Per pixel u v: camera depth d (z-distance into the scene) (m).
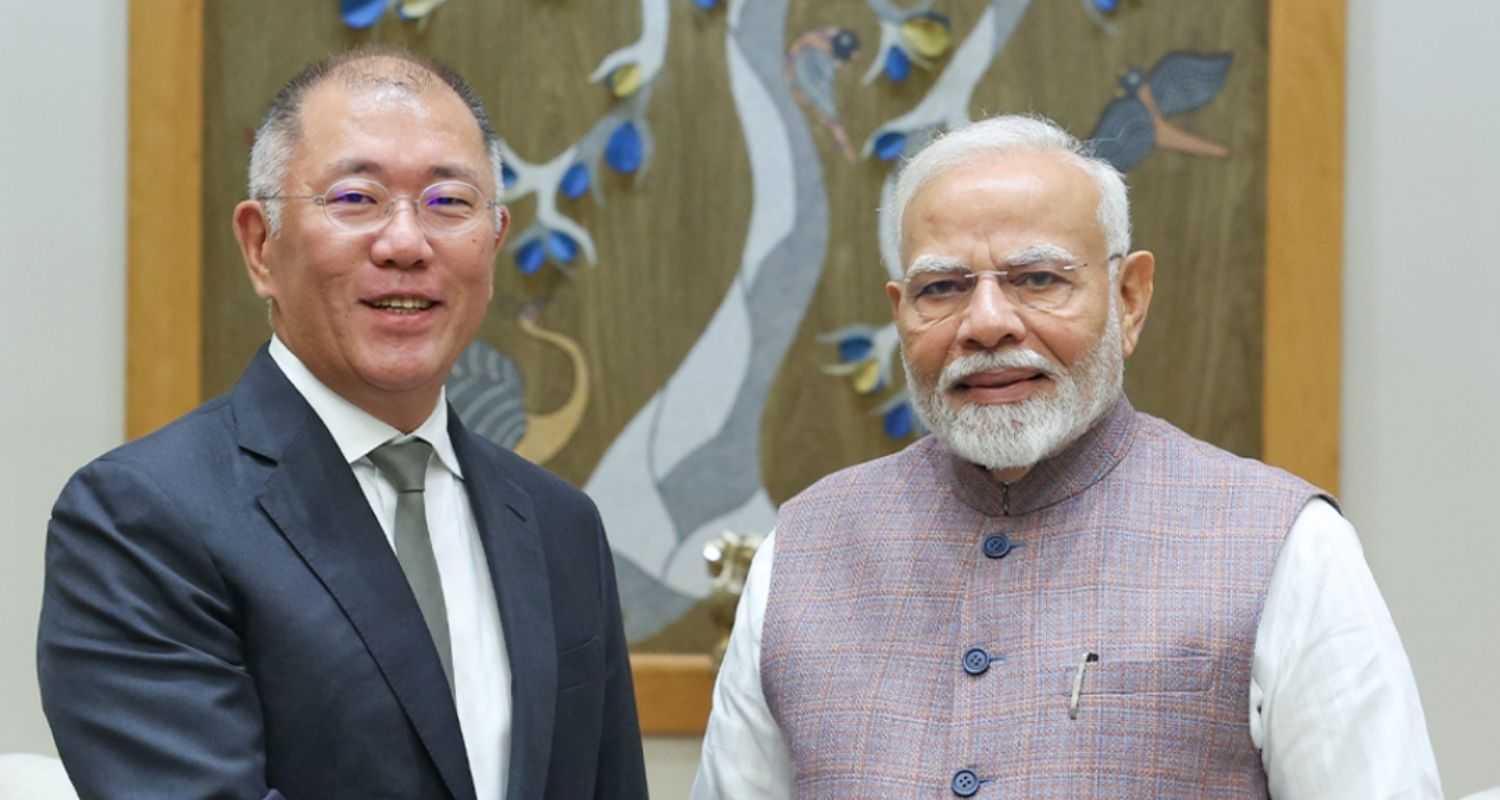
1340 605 2.13
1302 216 3.64
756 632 2.42
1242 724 2.11
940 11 3.70
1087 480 2.29
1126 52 3.69
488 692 2.20
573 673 2.32
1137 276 2.38
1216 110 3.68
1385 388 3.67
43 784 2.97
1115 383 2.31
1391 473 3.66
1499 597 3.63
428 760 2.09
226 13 3.69
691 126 3.71
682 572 3.71
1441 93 3.68
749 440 3.71
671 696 3.66
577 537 2.44
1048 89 3.69
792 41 3.71
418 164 2.16
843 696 2.25
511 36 3.70
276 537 2.10
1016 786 2.11
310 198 2.15
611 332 3.71
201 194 3.66
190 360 3.64
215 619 2.05
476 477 2.32
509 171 3.70
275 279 2.22
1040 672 2.16
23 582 3.65
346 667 2.07
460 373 3.70
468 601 2.25
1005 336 2.22
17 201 3.67
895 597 2.30
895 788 2.16
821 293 3.71
